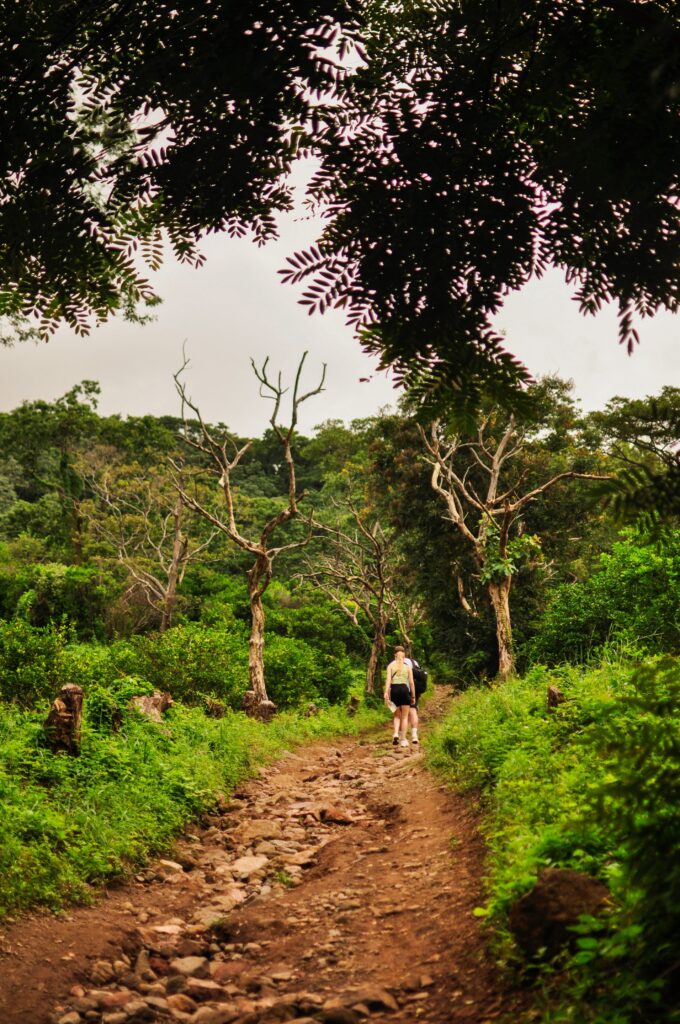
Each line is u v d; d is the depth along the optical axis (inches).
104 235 76.4
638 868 98.7
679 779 99.1
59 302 81.2
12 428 1598.2
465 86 72.0
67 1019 155.4
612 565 567.8
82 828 265.4
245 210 76.7
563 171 72.2
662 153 69.6
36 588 1221.7
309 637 1309.1
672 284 73.3
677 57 61.4
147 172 74.2
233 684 706.8
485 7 73.2
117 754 334.6
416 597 1080.8
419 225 73.0
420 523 956.6
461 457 947.3
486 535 763.4
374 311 72.9
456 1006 141.1
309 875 260.1
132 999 167.9
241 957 196.7
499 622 743.7
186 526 1561.3
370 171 73.6
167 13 70.1
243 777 440.8
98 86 74.1
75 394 1632.6
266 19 67.2
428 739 506.6
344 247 74.4
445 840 260.7
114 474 1581.0
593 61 69.0
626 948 114.1
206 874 273.3
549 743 269.4
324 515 1722.4
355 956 179.9
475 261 73.5
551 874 147.2
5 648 506.0
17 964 179.6
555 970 132.6
